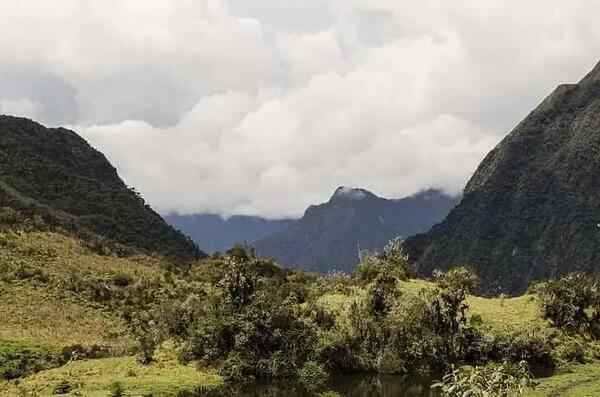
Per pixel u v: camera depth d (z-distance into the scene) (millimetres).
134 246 175375
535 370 70875
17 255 107500
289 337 67250
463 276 93938
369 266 92250
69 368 62750
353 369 68875
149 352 66375
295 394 59156
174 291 106500
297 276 106625
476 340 72750
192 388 56594
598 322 83312
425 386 63375
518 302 88562
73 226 153875
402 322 72562
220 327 66125
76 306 94000
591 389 57281
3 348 67250
